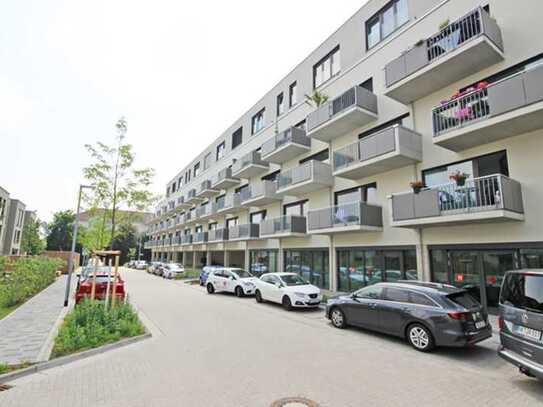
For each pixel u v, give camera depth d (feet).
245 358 20.42
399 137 37.29
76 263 119.34
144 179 51.96
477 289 32.32
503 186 28.17
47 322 29.04
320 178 51.47
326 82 56.59
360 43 50.83
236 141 93.15
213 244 96.78
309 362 19.76
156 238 189.98
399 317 24.39
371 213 42.70
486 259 31.99
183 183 144.56
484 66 33.83
